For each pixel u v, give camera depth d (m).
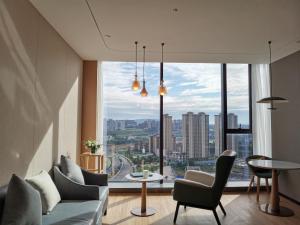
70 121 4.22
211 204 3.23
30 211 2.01
